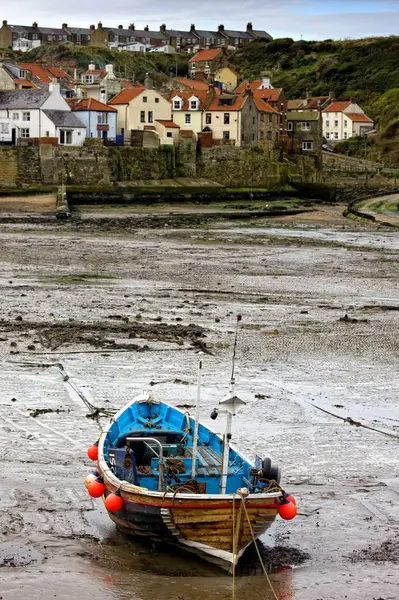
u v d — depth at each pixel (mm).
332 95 168000
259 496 15133
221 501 15102
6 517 17234
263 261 57469
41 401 25016
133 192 105375
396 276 52438
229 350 31906
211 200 111812
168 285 46500
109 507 15789
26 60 193500
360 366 30281
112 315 37500
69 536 16703
